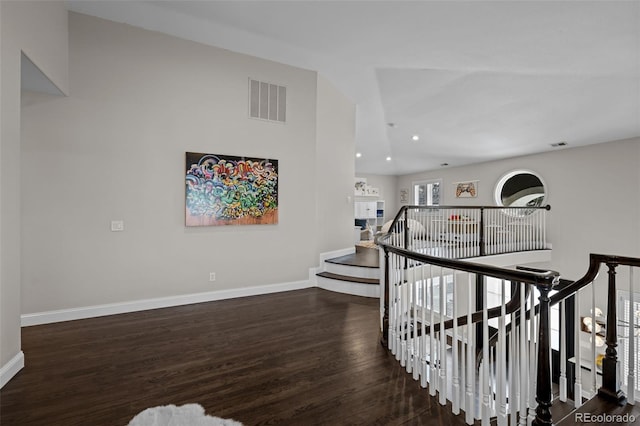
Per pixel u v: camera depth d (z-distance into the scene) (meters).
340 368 2.44
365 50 3.83
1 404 1.94
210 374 2.32
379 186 11.93
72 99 3.34
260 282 4.43
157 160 3.74
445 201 10.11
